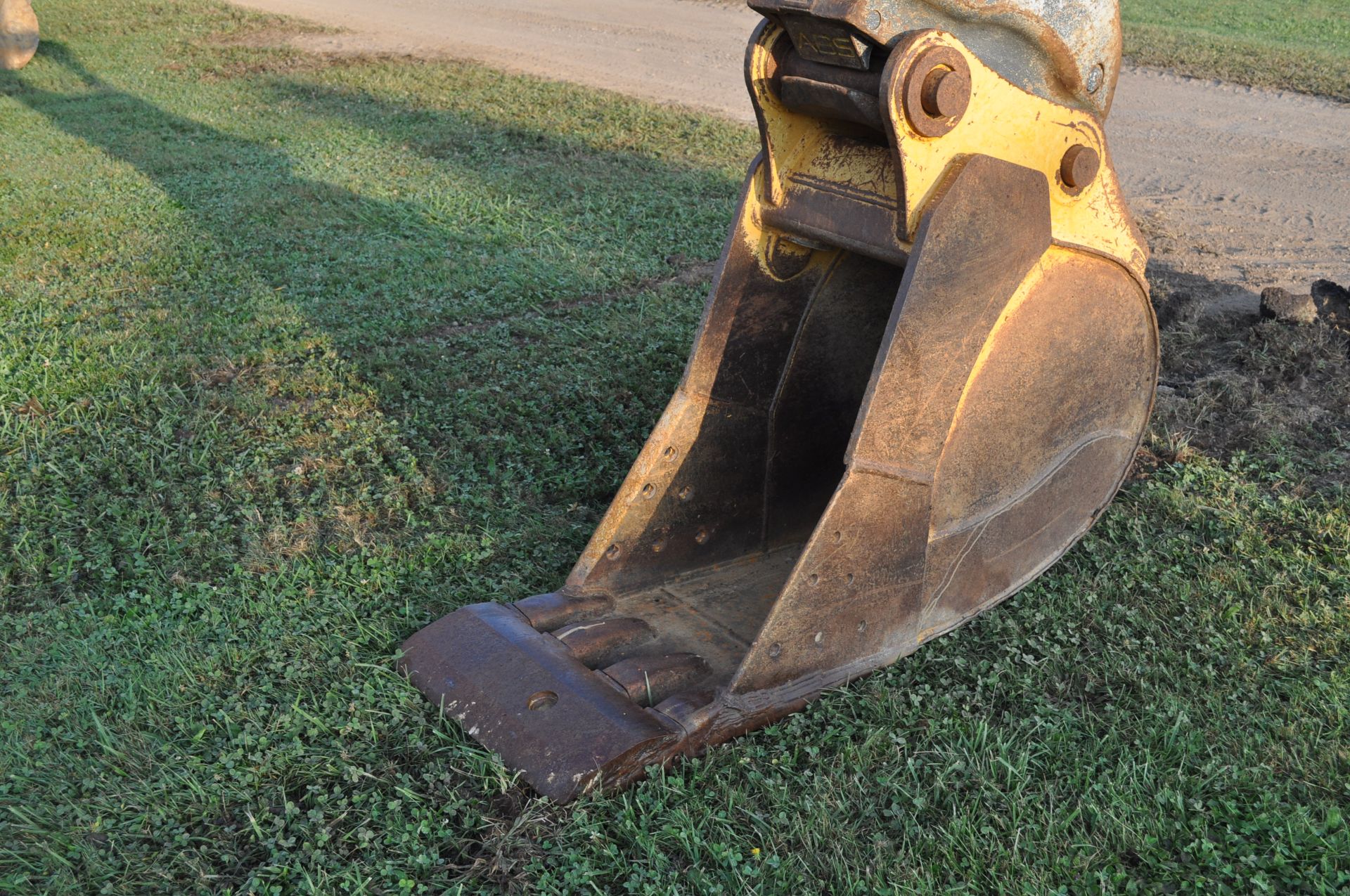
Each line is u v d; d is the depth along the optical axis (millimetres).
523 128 12156
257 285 7930
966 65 3283
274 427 5793
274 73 15625
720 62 15820
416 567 4633
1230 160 11047
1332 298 6930
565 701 3467
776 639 3557
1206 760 3404
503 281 7996
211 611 4336
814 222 3820
